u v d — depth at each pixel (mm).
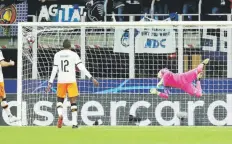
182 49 47781
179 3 56750
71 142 31297
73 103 39156
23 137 33688
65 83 38875
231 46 47844
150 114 45875
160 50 47938
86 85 46344
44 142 31391
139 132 36062
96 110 46031
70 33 49281
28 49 46812
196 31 48094
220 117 45562
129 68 48531
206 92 46094
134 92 46438
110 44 49125
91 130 37312
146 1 57000
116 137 33406
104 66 49094
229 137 33500
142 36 48250
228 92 46250
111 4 57312
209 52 48062
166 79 46281
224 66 47938
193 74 46562
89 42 49531
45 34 48125
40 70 47531
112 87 46531
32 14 58125
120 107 46062
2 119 45562
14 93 48156
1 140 32344
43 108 45781
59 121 38875
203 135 34406
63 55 38906
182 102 45906
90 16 57531
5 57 56594
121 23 43688
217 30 48062
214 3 56438
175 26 45688
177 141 31703
